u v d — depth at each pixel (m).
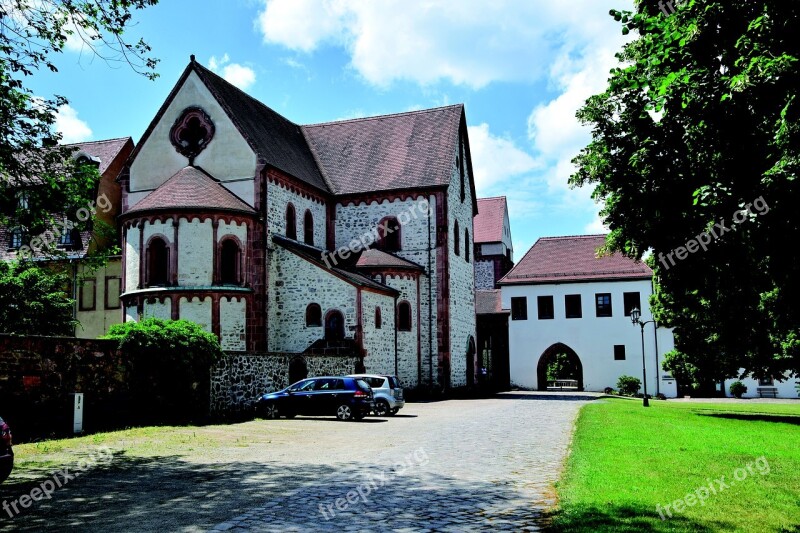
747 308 23.62
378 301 36.22
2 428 9.46
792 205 8.90
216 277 32.06
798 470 11.86
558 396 42.03
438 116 45.69
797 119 8.45
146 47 13.91
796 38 8.59
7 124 14.02
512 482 10.81
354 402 22.58
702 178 11.20
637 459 12.30
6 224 15.75
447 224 41.00
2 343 15.70
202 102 36.00
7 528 8.03
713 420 24.56
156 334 20.22
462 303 44.38
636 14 11.25
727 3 9.33
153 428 18.69
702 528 7.56
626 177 13.08
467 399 38.34
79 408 17.09
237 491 10.18
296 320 34.75
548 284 52.56
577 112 13.97
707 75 9.53
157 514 8.70
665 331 49.75
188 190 32.78
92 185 16.19
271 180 35.56
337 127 47.66
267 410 23.58
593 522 7.65
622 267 51.66
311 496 9.80
